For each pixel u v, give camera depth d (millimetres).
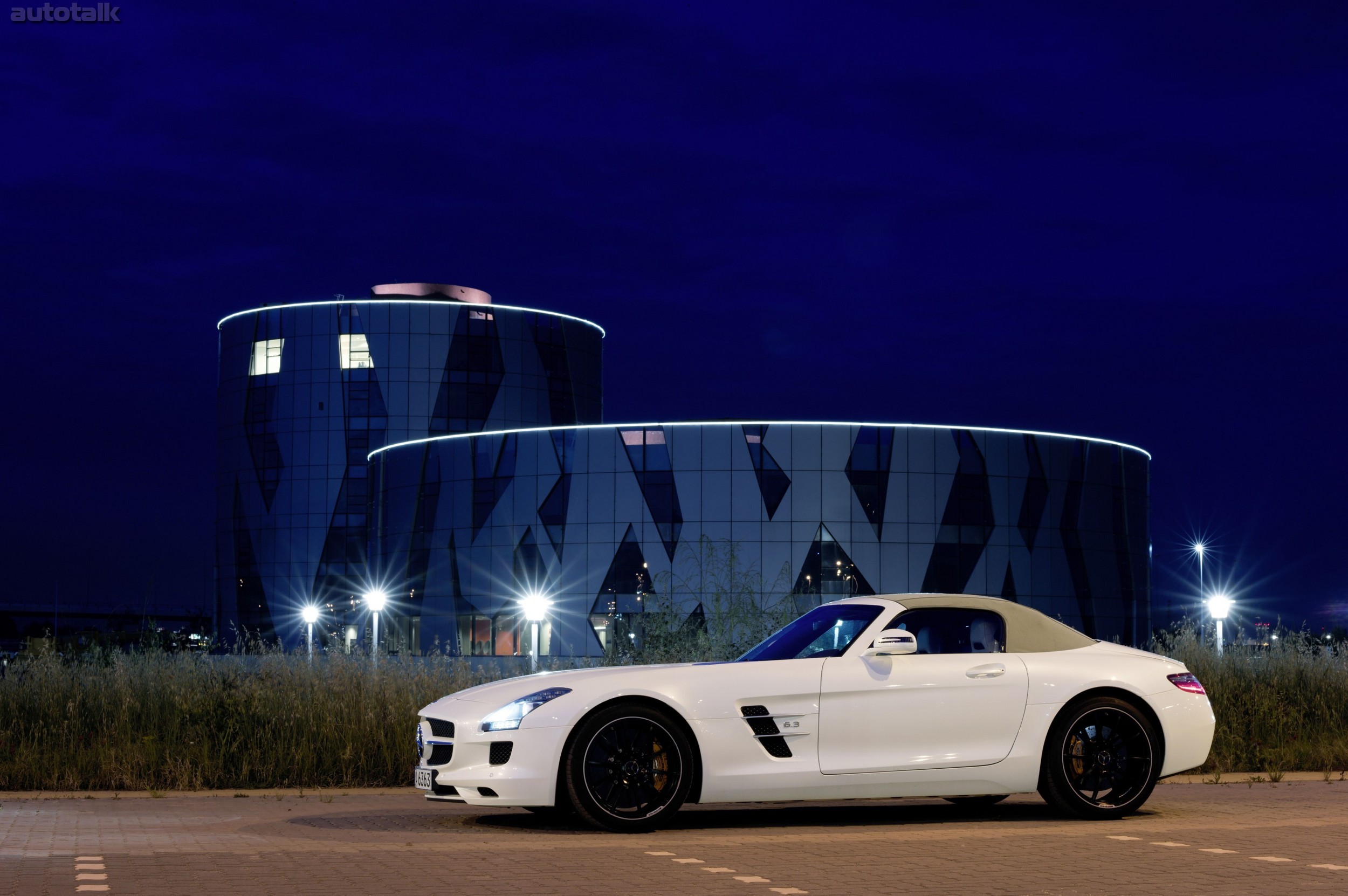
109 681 14875
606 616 62750
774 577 61938
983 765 9203
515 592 65250
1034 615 9766
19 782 12688
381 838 8477
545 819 9539
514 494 65875
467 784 8766
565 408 93250
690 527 62406
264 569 89812
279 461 89938
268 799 11625
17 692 14484
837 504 62594
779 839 8359
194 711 13844
